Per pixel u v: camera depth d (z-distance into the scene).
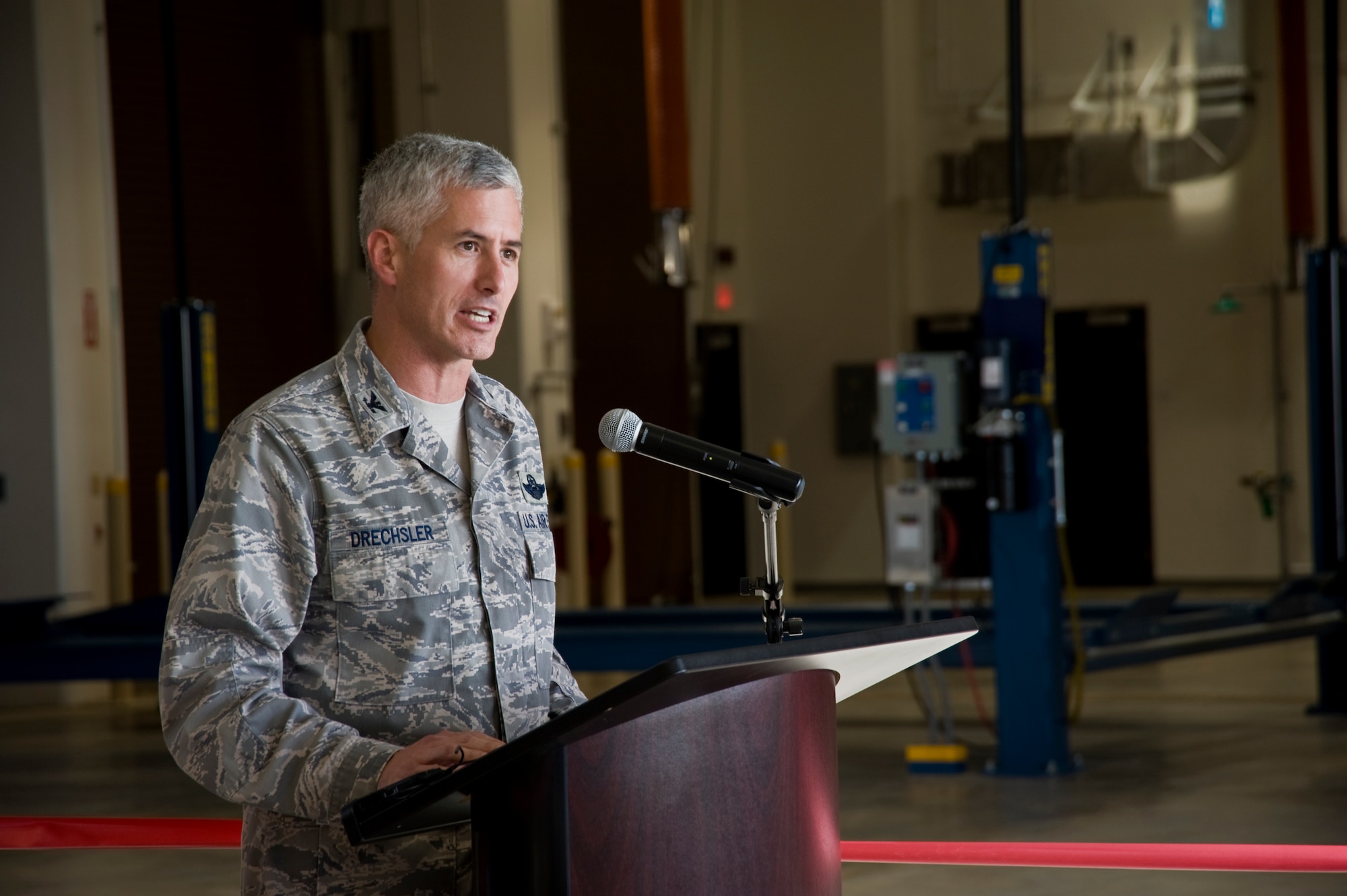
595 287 14.77
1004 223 17.12
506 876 1.82
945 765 7.33
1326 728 8.36
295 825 2.15
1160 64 16.36
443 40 13.03
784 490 2.25
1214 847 3.40
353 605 2.17
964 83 17.16
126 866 5.99
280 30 13.30
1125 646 7.97
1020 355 7.23
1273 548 16.33
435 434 2.26
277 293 13.20
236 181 12.85
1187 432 16.67
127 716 10.29
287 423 2.18
